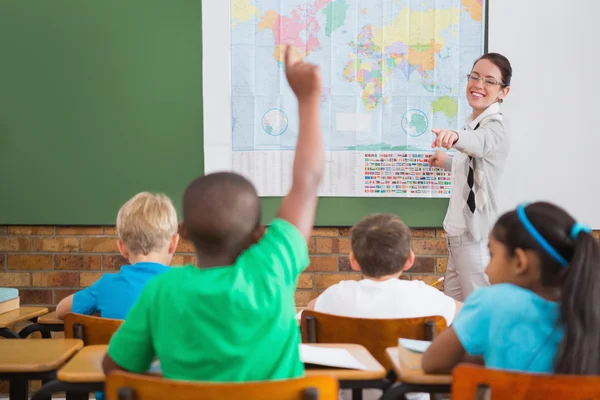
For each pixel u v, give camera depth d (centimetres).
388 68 342
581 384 116
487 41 342
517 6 339
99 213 349
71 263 351
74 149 348
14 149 347
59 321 232
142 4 344
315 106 117
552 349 132
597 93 340
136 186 348
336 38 342
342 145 344
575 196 341
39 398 136
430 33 341
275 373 116
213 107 345
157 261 210
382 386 140
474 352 137
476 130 296
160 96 346
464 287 312
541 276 139
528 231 139
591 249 134
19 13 345
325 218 346
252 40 343
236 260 122
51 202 349
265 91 344
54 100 347
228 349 115
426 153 344
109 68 346
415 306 189
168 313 119
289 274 119
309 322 177
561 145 341
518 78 340
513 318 133
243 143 345
